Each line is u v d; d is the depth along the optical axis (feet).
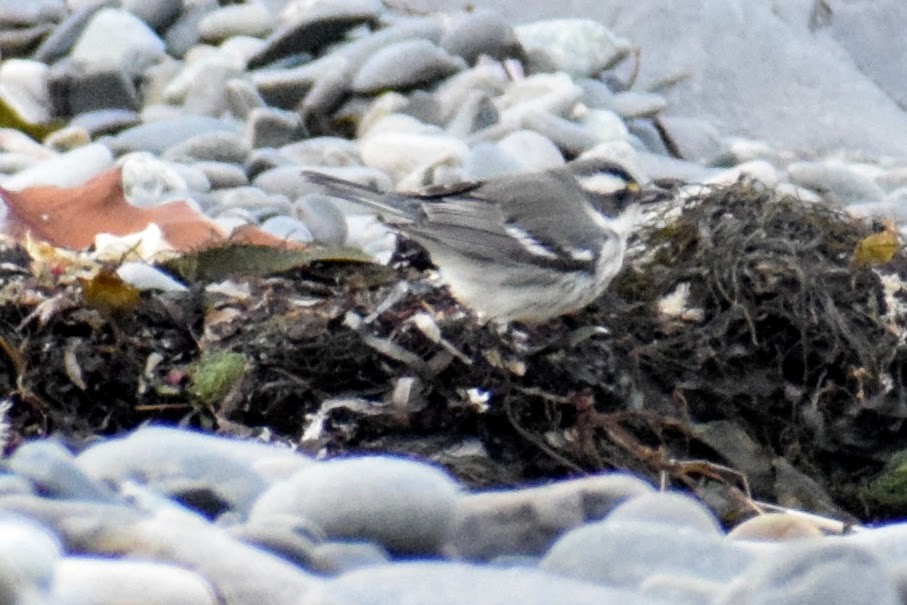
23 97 59.00
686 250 38.99
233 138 56.24
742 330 37.35
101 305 35.19
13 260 37.40
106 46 61.00
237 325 35.45
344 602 20.40
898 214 56.49
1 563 19.66
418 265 39.32
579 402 34.40
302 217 50.88
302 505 24.07
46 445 24.59
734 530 27.55
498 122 59.41
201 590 20.15
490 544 24.73
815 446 36.88
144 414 34.68
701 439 35.88
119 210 43.16
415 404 34.12
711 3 67.92
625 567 22.89
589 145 58.54
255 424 34.53
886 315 37.91
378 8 63.36
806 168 59.41
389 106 59.26
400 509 24.06
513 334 35.86
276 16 65.00
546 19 67.26
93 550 21.66
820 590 20.74
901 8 70.23
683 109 65.87
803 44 68.03
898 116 66.85
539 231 36.96
